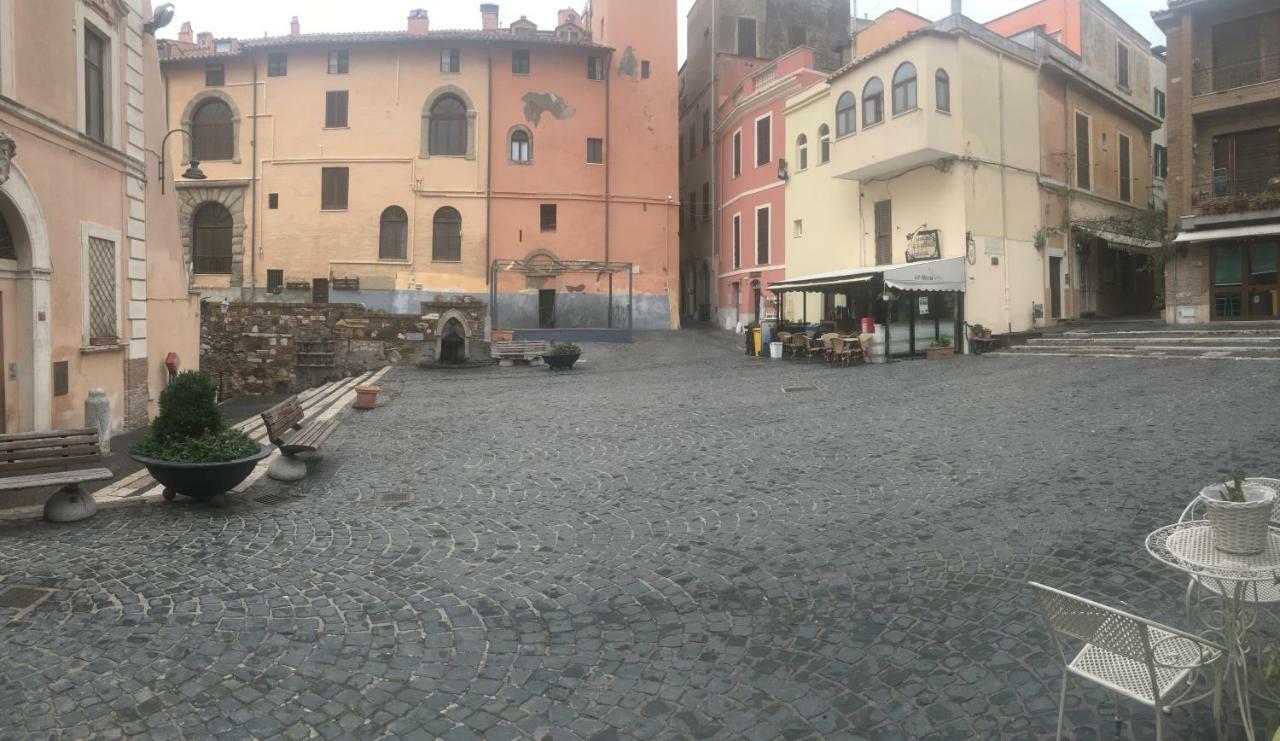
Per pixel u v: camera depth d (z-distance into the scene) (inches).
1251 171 882.8
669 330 1427.2
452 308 1007.6
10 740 140.7
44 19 446.3
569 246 1429.6
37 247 438.6
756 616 193.5
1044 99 1023.6
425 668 170.1
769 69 1293.1
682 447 413.4
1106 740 131.3
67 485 281.6
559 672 167.6
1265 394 453.7
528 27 1514.5
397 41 1371.8
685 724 145.3
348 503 314.0
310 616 198.5
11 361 430.6
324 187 1405.0
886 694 152.8
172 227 635.5
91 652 176.9
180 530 274.2
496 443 448.5
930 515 266.8
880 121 944.3
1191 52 899.4
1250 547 129.0
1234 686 134.2
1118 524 242.2
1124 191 1192.2
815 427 453.4
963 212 904.9
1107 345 784.3
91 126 509.0
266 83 1408.7
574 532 269.1
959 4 955.3
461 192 1400.1
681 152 1792.6
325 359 968.9
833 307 1115.3
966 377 655.8
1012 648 167.5
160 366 611.5
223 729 145.4
